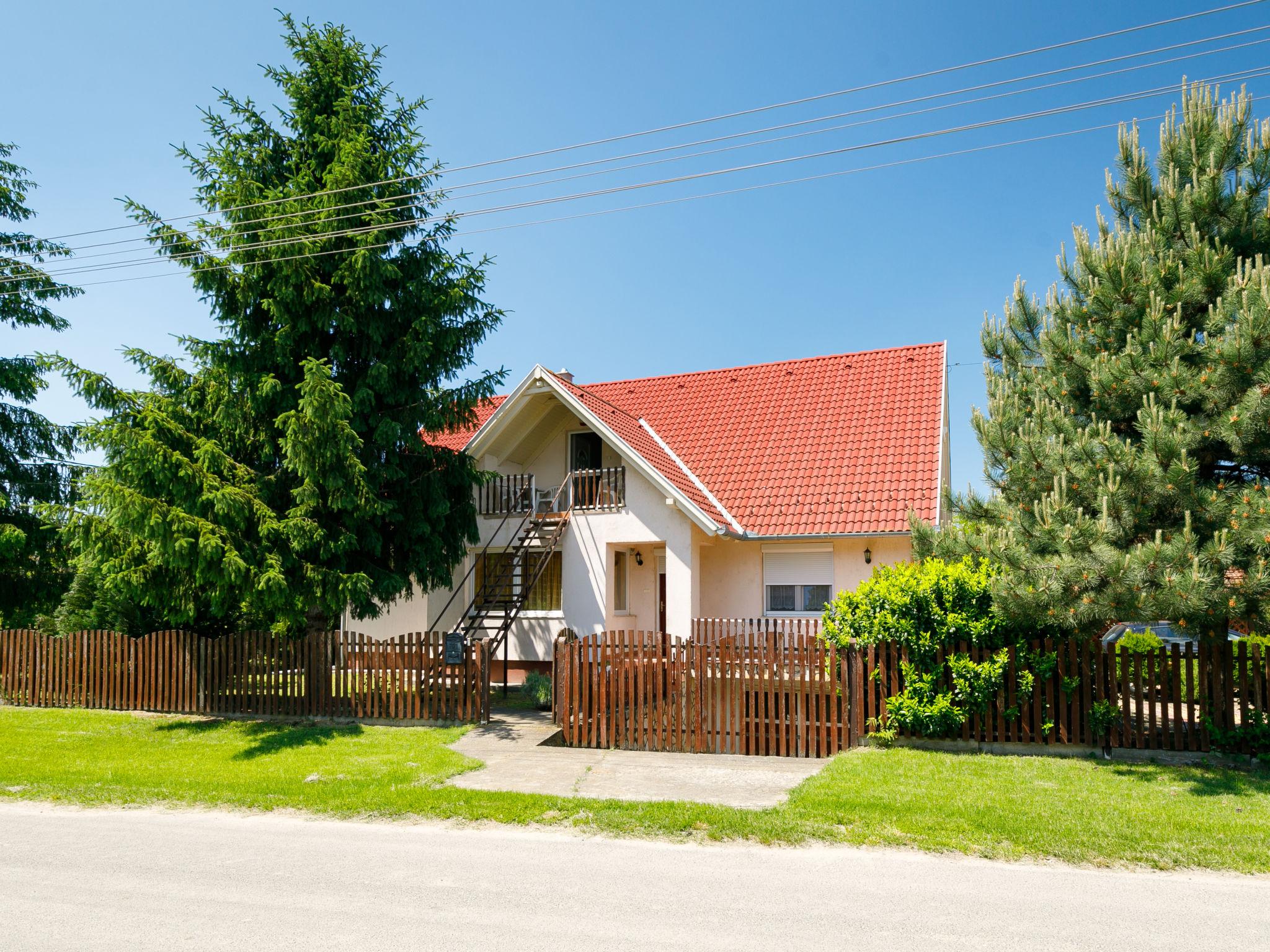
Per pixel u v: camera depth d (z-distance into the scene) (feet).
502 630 59.11
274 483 50.55
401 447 54.70
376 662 47.67
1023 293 43.65
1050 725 37.06
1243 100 36.45
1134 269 35.42
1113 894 21.40
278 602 45.29
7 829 28.27
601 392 83.20
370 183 50.55
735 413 73.05
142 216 49.37
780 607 61.46
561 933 18.84
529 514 64.80
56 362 44.80
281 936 18.70
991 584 35.14
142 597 46.60
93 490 41.63
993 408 38.09
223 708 49.90
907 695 38.19
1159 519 32.78
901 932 18.93
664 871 23.34
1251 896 21.26
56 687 53.16
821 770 34.76
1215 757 35.24
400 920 19.63
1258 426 30.27
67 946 18.16
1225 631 36.45
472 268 54.44
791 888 21.84
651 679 41.39
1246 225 35.70
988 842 25.26
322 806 30.45
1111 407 35.01
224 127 52.80
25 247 71.36
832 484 61.57
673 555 59.72
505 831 27.61
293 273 49.73
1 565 67.21
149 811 30.71
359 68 55.26
